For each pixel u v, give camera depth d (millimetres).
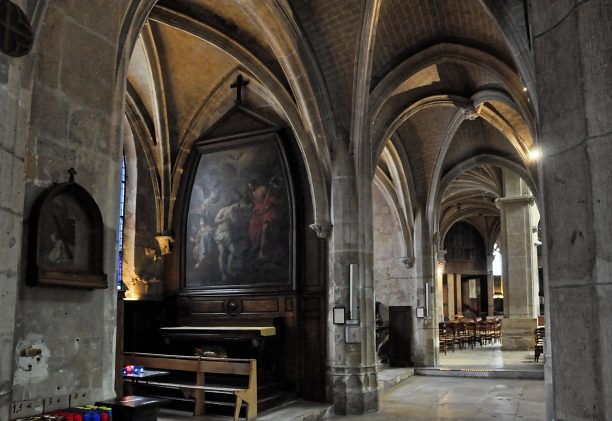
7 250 4070
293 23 11891
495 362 19953
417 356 19266
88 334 5617
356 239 12445
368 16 11391
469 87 15438
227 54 13453
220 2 12109
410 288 20125
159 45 13531
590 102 2406
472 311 41000
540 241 26000
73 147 5551
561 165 2555
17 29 4129
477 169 24984
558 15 2600
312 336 13195
